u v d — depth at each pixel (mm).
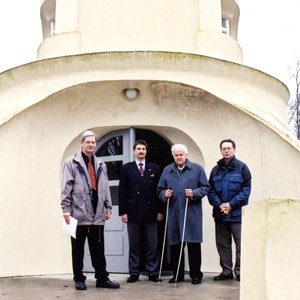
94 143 7582
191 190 8000
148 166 8523
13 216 9422
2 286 8078
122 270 9844
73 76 9797
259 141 9750
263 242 4414
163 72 9719
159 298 6824
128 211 8383
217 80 10070
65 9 11008
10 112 9570
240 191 8234
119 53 9586
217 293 7191
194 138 10148
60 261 9711
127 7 10805
